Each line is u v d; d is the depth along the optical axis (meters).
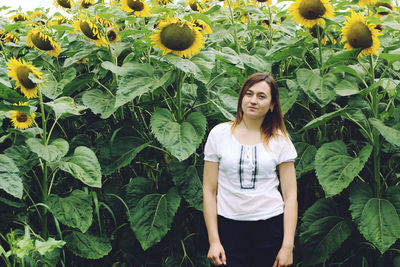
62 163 2.55
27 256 2.26
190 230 3.15
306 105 3.27
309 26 3.04
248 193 2.13
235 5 3.87
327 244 2.72
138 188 2.93
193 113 2.85
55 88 3.01
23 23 3.67
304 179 3.21
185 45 2.61
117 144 3.05
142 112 3.47
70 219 2.56
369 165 3.05
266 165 2.13
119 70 2.90
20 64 2.49
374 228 2.50
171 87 3.26
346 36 2.71
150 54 3.55
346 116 2.79
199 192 2.81
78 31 3.35
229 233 2.17
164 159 3.29
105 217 3.03
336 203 2.91
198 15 2.70
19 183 2.34
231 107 3.03
